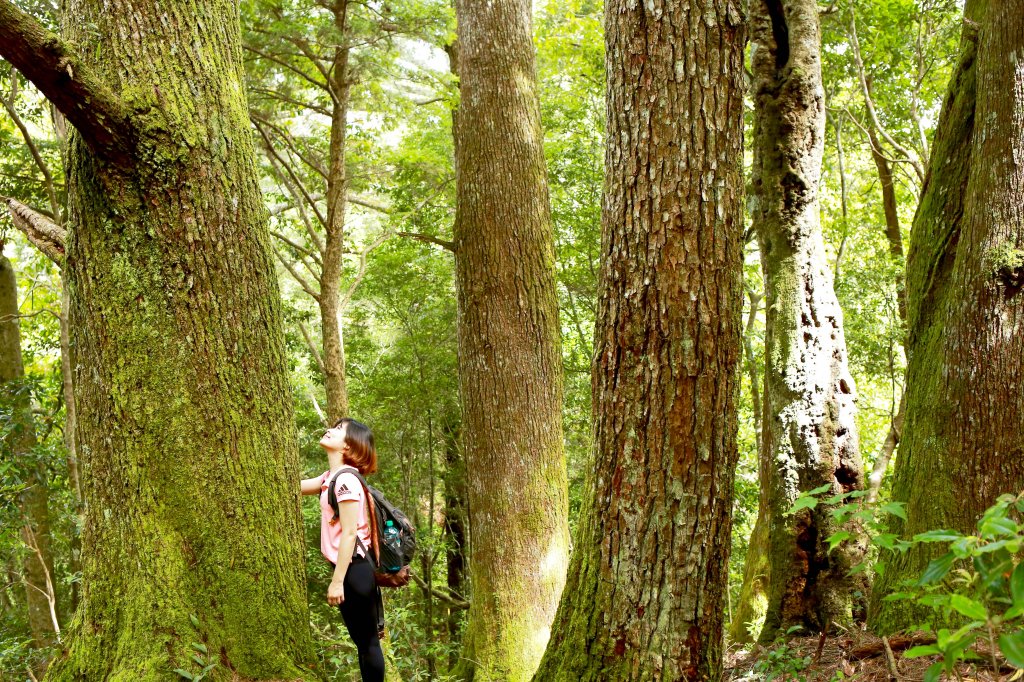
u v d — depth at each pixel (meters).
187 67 4.07
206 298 4.02
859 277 13.86
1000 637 1.72
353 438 4.51
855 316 13.70
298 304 18.02
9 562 10.98
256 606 3.95
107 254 3.95
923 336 5.32
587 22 14.70
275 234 13.01
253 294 4.19
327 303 11.03
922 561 4.58
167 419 3.91
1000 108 4.71
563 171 14.92
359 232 17.83
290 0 10.00
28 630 11.24
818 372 6.52
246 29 9.73
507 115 9.23
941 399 4.76
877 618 4.95
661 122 3.60
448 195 15.70
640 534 3.54
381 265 16.08
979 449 4.54
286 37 9.79
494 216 9.06
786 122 6.86
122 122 3.80
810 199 6.84
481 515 8.77
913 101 10.85
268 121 12.09
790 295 6.75
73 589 10.65
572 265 15.37
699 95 3.59
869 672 4.34
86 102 3.65
